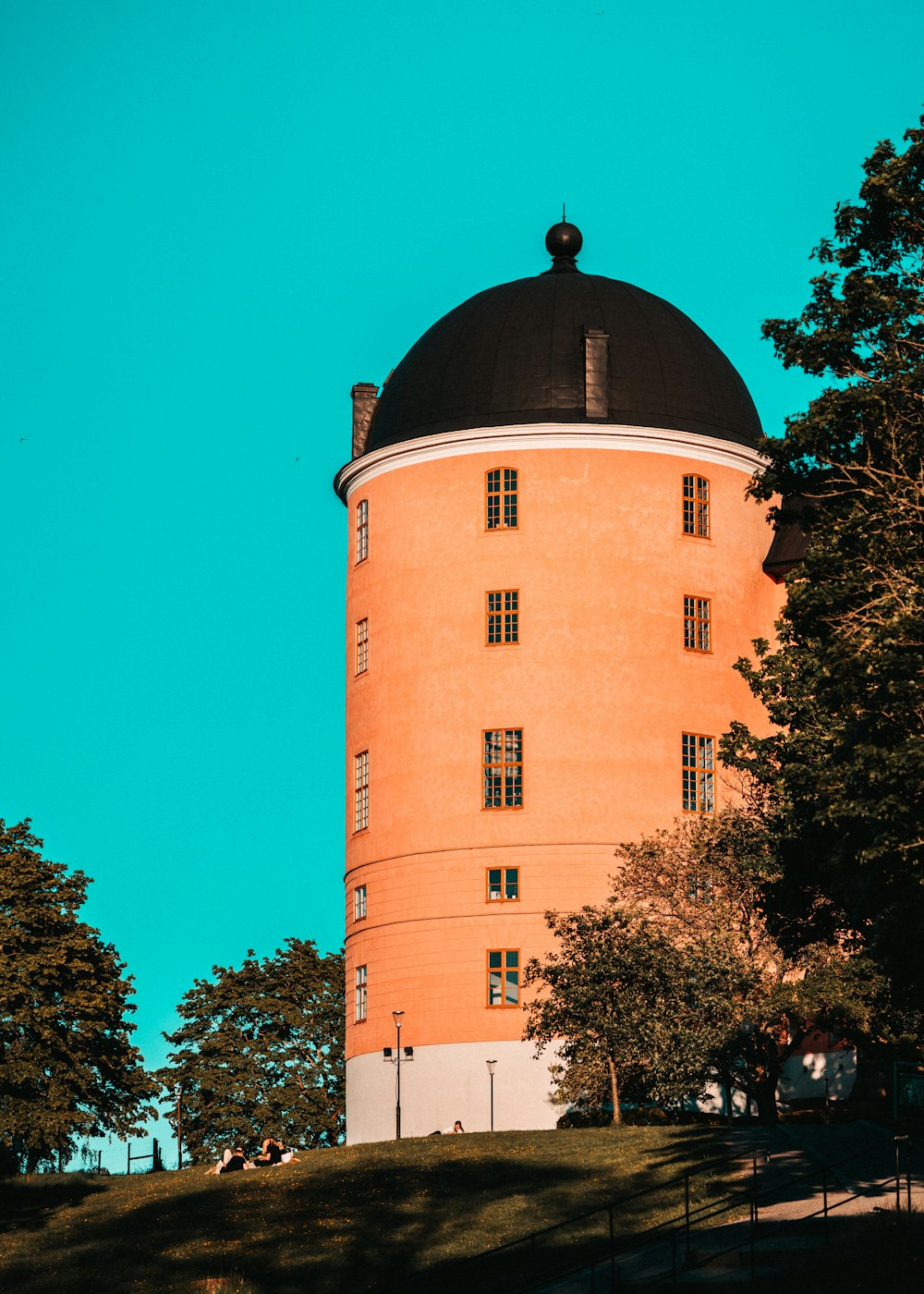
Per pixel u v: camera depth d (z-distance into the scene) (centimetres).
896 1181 3119
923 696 2950
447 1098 6044
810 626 3228
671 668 6266
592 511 6300
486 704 6225
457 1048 6056
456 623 6303
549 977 5216
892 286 3328
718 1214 3127
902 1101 4066
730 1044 4712
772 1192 3256
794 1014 4772
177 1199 4284
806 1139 4122
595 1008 4988
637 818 6125
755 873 4834
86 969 5269
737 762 4516
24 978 5128
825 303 3309
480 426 6362
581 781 6131
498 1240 3534
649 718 6203
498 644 6256
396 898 6266
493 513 6350
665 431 6366
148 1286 3488
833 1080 5841
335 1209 3953
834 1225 2977
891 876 3075
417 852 6241
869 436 3219
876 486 3222
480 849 6153
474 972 6084
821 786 3098
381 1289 3312
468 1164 4291
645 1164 4053
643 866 5200
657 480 6378
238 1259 3616
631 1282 2939
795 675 4272
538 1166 4184
